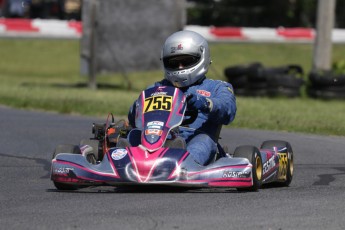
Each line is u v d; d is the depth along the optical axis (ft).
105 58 272.92
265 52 363.15
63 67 346.95
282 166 93.97
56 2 419.74
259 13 440.04
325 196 82.07
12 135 146.00
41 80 297.53
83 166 82.38
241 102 215.31
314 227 65.26
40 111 191.11
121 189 86.28
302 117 179.63
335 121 172.76
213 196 79.97
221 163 81.87
